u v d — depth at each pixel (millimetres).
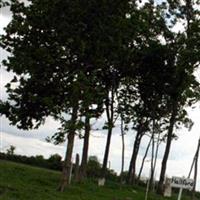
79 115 33781
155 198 45281
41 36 33969
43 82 33688
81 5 33594
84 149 43906
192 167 52156
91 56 34250
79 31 33719
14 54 33844
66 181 34469
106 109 47469
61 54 33438
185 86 51250
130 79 48844
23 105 34781
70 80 33812
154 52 49000
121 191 43750
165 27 51281
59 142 33750
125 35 35312
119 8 34312
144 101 52156
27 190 30578
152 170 55031
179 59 50719
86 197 33594
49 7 33812
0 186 30094
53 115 34125
